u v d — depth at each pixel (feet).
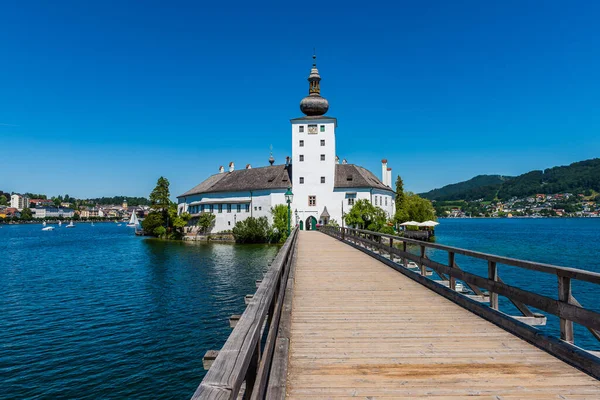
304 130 221.05
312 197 220.02
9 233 433.89
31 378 48.93
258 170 256.11
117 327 68.28
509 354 19.94
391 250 54.75
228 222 244.63
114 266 141.79
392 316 27.81
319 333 23.90
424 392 15.76
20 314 76.64
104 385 47.24
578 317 18.63
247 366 8.78
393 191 259.19
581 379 16.87
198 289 99.81
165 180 299.79
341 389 16.07
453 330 24.29
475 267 127.65
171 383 47.80
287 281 36.50
